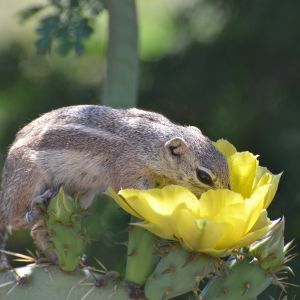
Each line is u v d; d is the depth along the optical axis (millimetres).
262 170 8023
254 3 15406
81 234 7305
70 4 12250
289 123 14977
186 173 10148
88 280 7234
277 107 15289
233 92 15617
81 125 10453
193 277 6973
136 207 6953
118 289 7195
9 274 7328
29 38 18656
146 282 7141
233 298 7086
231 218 6754
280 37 15344
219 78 15633
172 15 17250
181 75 15703
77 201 7473
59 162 10281
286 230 13117
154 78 15750
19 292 7242
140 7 18859
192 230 6797
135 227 7234
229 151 8773
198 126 15422
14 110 16203
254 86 15633
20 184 10414
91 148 10320
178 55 15867
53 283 7270
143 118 10648
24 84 16703
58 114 10672
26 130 10766
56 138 10359
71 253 7258
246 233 6977
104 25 17766
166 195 6816
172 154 10227
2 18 20359
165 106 15562
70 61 16953
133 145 10398
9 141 15781
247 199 6797
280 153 14188
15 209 10531
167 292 7016
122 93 11586
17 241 14125
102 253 12180
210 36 15852
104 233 12047
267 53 15562
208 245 6883
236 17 15602
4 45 18078
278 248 7109
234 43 15602
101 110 10688
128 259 7262
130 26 11523
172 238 7012
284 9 15188
